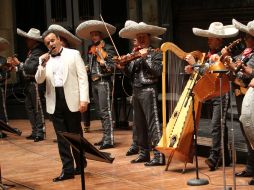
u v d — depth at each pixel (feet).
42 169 21.22
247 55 17.13
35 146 26.09
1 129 16.96
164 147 19.26
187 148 19.13
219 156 19.47
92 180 18.99
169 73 20.01
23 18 38.40
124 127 29.76
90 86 29.25
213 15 30.99
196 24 31.94
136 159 21.35
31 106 27.58
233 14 30.09
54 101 18.78
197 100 19.31
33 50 26.43
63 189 18.03
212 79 17.03
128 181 18.60
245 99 15.52
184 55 18.53
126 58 20.06
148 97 20.38
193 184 17.54
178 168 20.03
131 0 34.78
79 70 18.84
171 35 32.71
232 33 19.39
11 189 18.40
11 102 36.47
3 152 25.05
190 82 19.60
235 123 24.73
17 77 37.19
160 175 19.17
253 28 16.58
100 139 26.81
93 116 33.86
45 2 37.60
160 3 32.86
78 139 12.34
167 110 24.27
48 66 18.85
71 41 23.91
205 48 31.60
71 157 19.33
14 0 38.24
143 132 21.12
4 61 27.32
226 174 18.74
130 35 21.08
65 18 37.29
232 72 15.49
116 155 22.90
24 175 20.36
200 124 26.09
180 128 19.24
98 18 36.27
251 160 18.02
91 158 12.87
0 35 38.40
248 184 17.34
